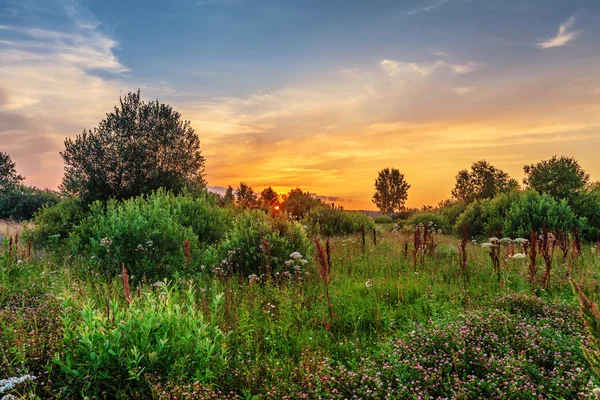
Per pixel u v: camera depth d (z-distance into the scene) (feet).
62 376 13.32
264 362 14.85
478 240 60.44
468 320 16.89
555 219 51.78
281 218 36.19
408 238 51.83
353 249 39.70
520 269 28.58
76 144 60.49
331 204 73.97
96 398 12.39
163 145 64.03
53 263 33.73
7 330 15.47
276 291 23.24
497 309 18.52
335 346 17.04
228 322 18.58
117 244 31.76
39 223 50.47
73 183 59.57
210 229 42.39
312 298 22.79
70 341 13.88
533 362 14.17
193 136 68.33
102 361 13.04
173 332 14.60
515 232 53.62
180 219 41.19
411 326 17.46
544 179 75.87
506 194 67.51
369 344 17.29
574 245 31.07
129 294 15.69
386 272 30.14
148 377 12.69
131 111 63.87
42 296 22.07
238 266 30.25
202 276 28.71
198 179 68.59
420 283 25.73
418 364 13.42
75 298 20.53
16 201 94.02
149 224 34.09
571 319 18.03
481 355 14.28
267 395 12.73
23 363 13.05
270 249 30.73
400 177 214.48
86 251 37.68
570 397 12.23
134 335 13.94
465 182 160.76
